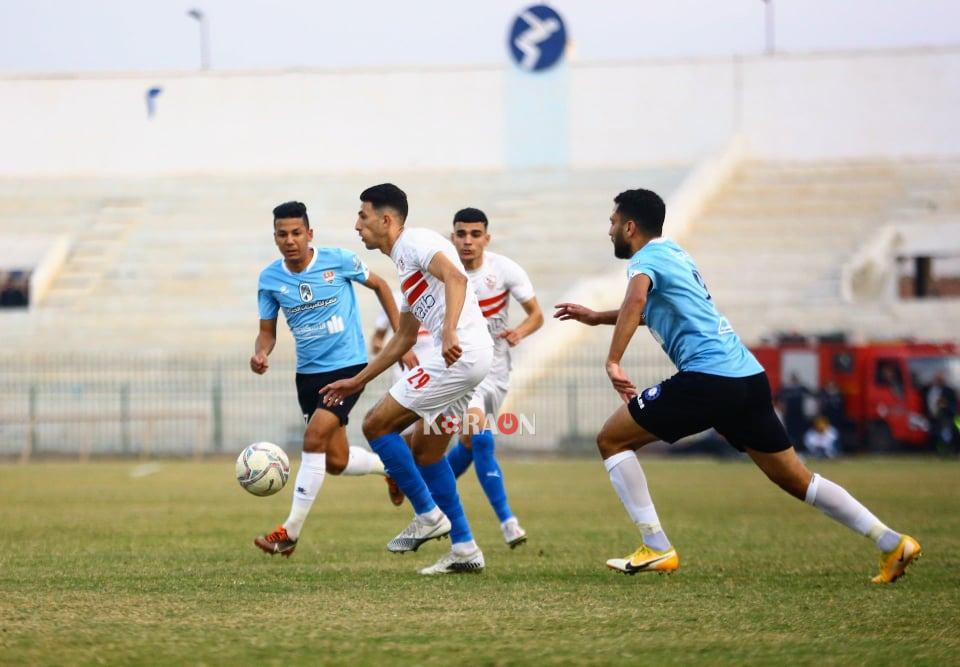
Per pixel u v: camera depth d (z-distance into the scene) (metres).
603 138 105.88
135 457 70.62
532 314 26.17
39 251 95.06
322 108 109.19
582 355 78.81
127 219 99.00
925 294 101.19
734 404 18.58
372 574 20.31
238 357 80.38
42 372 80.44
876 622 15.41
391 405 20.44
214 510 34.84
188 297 88.44
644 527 19.47
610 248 91.31
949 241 90.25
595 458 66.94
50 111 110.56
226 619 15.60
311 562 22.16
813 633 14.64
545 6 106.06
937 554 22.81
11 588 18.61
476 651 13.49
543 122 106.31
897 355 69.06
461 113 107.50
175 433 76.69
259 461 22.20
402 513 33.66
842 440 69.12
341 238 94.56
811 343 70.38
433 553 23.58
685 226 91.94
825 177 100.62
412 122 108.19
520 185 102.00
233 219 98.25
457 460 26.03
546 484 46.41
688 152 104.94
